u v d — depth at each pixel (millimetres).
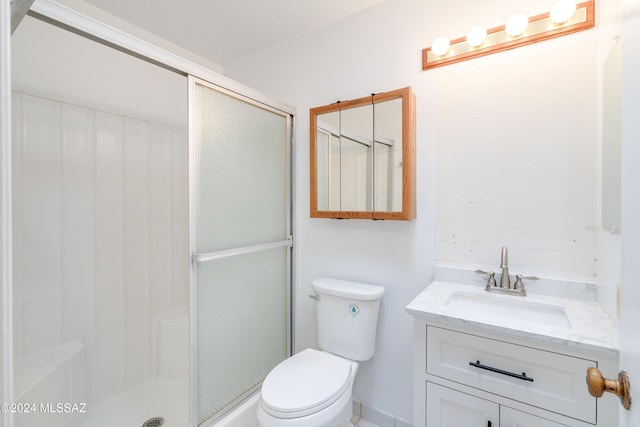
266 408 1173
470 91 1422
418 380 1157
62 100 1551
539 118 1277
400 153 1526
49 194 1500
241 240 1613
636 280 498
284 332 1930
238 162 1587
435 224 1514
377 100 1581
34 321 1438
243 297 1635
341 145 1727
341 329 1592
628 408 520
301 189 1973
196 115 1356
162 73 2014
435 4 1504
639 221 483
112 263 1755
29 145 1438
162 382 1936
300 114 1979
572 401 894
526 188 1309
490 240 1386
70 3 1623
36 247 1452
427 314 1099
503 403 999
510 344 984
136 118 1877
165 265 2025
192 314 1350
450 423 1101
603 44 1120
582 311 1093
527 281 1293
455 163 1461
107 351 1722
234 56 2264
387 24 1641
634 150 514
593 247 1183
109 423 1612
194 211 1355
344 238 1793
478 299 1315
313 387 1255
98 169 1694
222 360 1510
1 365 402
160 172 2006
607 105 1053
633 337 509
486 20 1384
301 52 1971
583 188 1197
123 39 1097
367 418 1690
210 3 1677
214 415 1457
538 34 1265
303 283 1975
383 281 1657
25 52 1426
